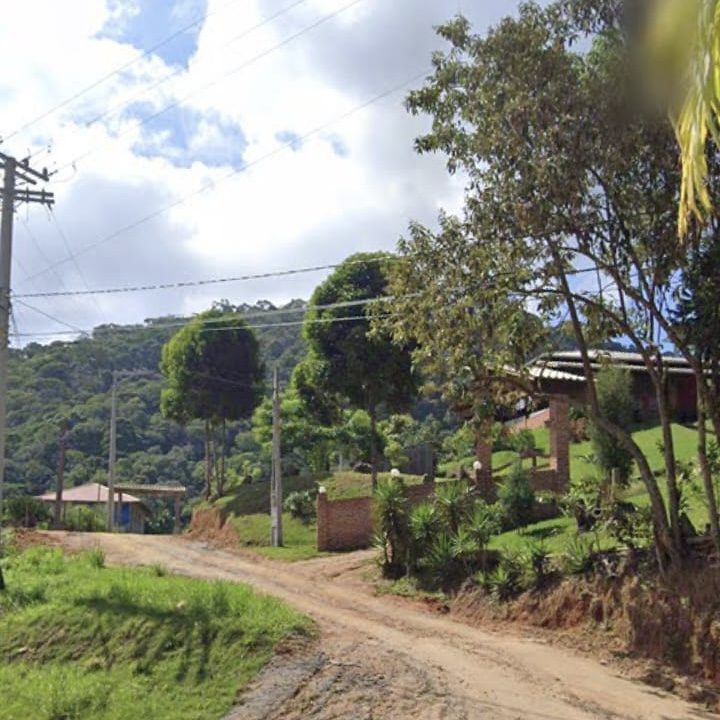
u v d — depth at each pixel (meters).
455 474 30.44
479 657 13.41
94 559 23.62
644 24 7.17
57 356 63.91
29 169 23.34
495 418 18.25
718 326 13.09
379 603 18.11
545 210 13.05
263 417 41.25
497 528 21.20
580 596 15.16
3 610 18.48
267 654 13.75
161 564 24.72
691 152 6.24
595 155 12.62
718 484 15.12
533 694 11.48
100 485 54.91
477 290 14.36
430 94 14.01
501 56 13.15
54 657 15.55
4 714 12.86
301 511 31.86
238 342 43.78
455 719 10.48
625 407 19.16
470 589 17.55
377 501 20.61
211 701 12.70
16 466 58.59
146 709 12.59
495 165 13.46
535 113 12.76
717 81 6.11
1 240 22.69
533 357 15.80
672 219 13.05
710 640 12.41
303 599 18.36
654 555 14.62
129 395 66.75
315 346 31.27
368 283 31.19
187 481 64.62
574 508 18.27
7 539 29.33
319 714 11.36
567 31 12.99
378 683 12.04
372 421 30.92
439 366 15.19
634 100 11.73
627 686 12.11
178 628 15.16
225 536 32.69
